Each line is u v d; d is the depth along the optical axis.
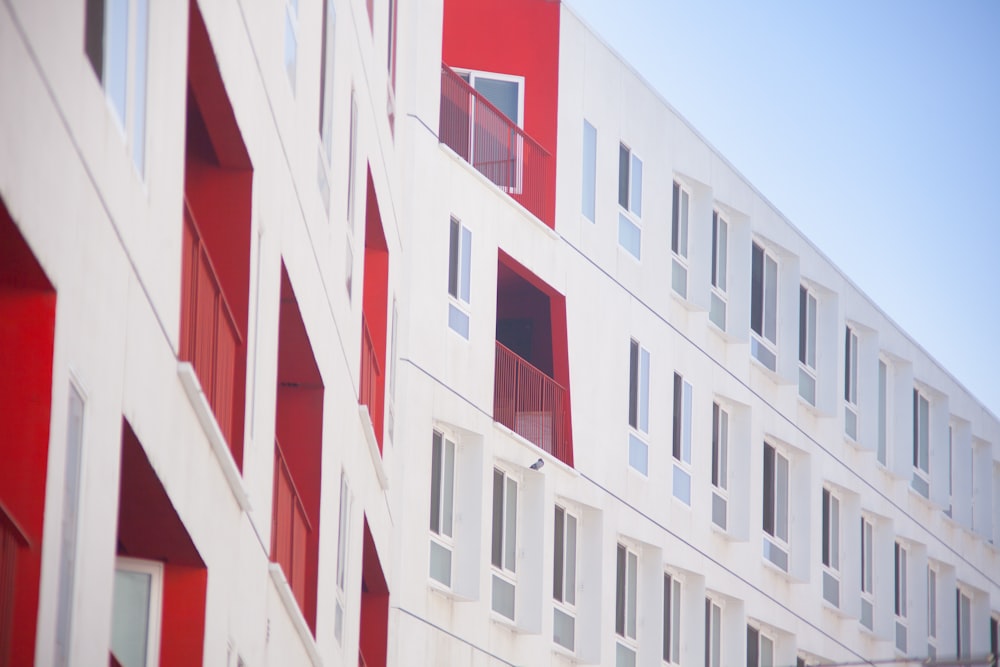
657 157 33.62
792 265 38.84
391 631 23.97
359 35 19.59
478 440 26.83
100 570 8.83
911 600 44.50
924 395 46.50
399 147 24.83
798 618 38.03
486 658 26.64
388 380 23.48
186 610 11.79
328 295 17.27
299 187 15.22
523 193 29.44
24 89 7.24
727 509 36.09
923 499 44.91
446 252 26.22
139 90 9.30
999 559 49.59
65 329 8.05
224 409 12.60
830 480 40.06
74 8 7.88
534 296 32.59
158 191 9.80
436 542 25.86
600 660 29.75
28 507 7.85
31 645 7.80
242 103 12.32
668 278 33.75
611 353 31.20
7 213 7.20
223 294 12.46
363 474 20.70
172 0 9.98
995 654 19.81
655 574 32.25
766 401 37.44
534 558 28.16
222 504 12.32
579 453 29.72
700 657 33.84
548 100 30.20
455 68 30.05
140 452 9.81
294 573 16.64
